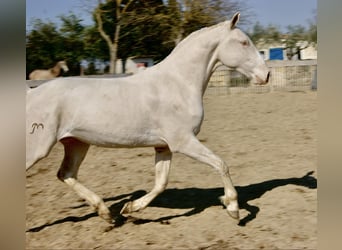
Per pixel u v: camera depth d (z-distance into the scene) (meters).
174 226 4.57
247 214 4.80
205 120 11.18
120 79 4.46
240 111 12.34
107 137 4.28
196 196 5.54
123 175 6.64
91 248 4.09
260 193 5.49
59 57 22.55
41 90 4.25
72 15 22.42
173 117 4.34
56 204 5.45
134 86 4.38
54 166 7.43
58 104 4.20
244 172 6.56
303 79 17.02
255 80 4.50
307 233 4.26
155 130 4.38
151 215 4.91
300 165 6.77
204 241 4.16
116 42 20.22
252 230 4.39
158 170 4.66
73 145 4.57
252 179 6.16
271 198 5.27
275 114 11.64
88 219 4.86
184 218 4.79
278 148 8.00
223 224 4.57
